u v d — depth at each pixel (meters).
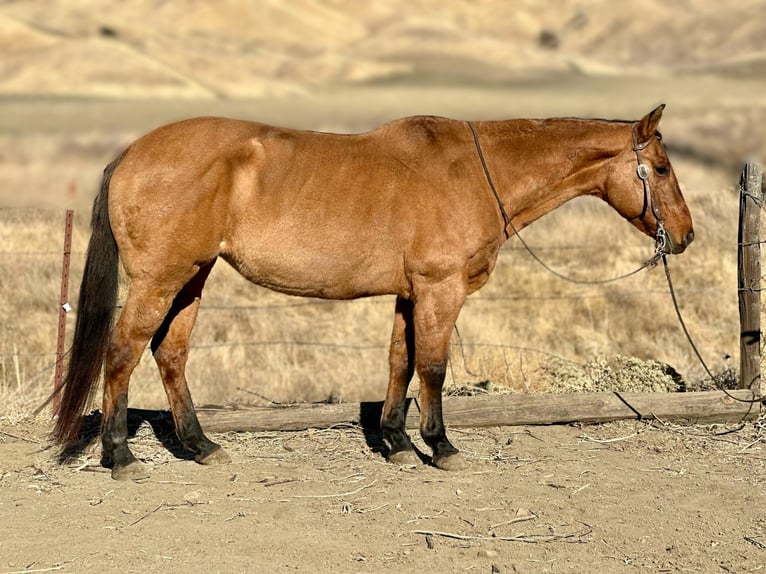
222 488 7.77
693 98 75.75
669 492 7.77
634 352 13.16
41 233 17.09
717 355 13.02
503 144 8.32
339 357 12.88
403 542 6.78
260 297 15.41
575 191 8.53
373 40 189.25
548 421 9.43
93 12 192.25
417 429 9.37
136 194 7.55
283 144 7.81
